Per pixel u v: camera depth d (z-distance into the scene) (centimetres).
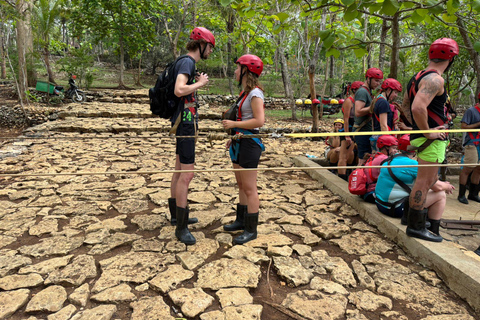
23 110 1056
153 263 282
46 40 1430
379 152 401
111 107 1291
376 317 227
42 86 1288
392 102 459
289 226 364
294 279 264
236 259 291
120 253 303
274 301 242
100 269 276
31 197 438
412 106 285
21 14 1219
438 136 282
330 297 245
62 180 508
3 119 1059
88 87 1689
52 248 304
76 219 370
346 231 357
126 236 331
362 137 488
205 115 1209
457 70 1005
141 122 1046
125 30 1939
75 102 1435
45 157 638
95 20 1948
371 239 341
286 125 1180
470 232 384
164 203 422
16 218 370
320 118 1357
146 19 2011
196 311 222
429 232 306
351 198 430
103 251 302
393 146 388
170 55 2783
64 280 253
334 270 279
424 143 291
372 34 1298
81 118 1094
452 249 285
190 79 298
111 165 603
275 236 336
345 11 407
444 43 279
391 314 229
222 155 711
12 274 264
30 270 267
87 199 435
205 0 1320
